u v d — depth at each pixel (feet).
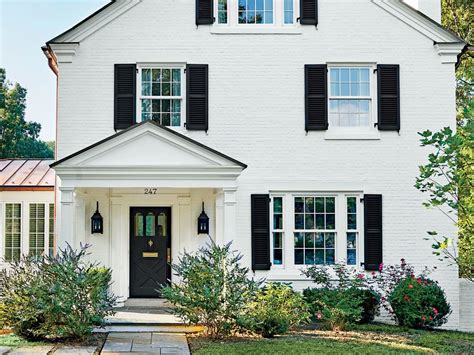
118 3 55.31
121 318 50.11
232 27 55.83
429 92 56.24
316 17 56.13
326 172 55.57
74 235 52.03
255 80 55.72
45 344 41.34
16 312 42.47
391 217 55.62
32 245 66.74
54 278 42.32
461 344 44.88
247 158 55.42
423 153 55.88
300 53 55.98
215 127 55.36
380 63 56.13
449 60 56.34
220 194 52.29
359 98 56.03
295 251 55.31
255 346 41.19
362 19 56.34
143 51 55.42
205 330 46.21
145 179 49.90
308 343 42.47
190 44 55.62
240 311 44.68
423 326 51.21
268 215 54.90
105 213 56.29
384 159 55.83
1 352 38.75
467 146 39.45
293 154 55.52
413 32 56.39
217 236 52.26
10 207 67.10
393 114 55.83
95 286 42.75
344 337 45.65
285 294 47.52
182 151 50.21
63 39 54.90
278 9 56.44
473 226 44.50
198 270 44.98
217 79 55.62
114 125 54.95
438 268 55.47
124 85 55.16
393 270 54.34
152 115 55.47
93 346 41.11
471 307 56.03
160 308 54.85
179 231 57.00
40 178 68.80
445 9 92.17
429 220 55.57
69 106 55.06
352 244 55.67
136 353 39.37
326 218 55.62
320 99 55.62
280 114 55.67
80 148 54.90
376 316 53.98
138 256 57.52
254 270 54.54
